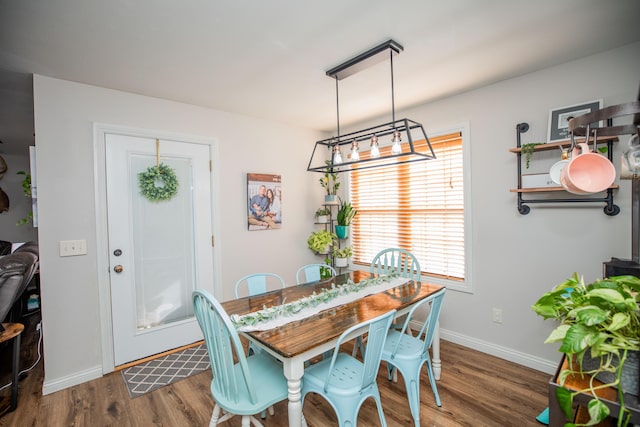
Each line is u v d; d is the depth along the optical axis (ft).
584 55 6.80
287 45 6.15
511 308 8.21
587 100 6.86
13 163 16.42
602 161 3.95
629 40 6.21
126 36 5.72
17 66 6.82
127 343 8.55
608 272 4.88
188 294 9.64
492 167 8.43
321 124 12.15
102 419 6.32
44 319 7.29
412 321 10.50
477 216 8.77
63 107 7.57
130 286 8.59
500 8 5.10
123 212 8.46
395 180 11.13
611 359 2.81
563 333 2.91
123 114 8.44
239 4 4.87
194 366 8.43
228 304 6.62
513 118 7.98
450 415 6.18
